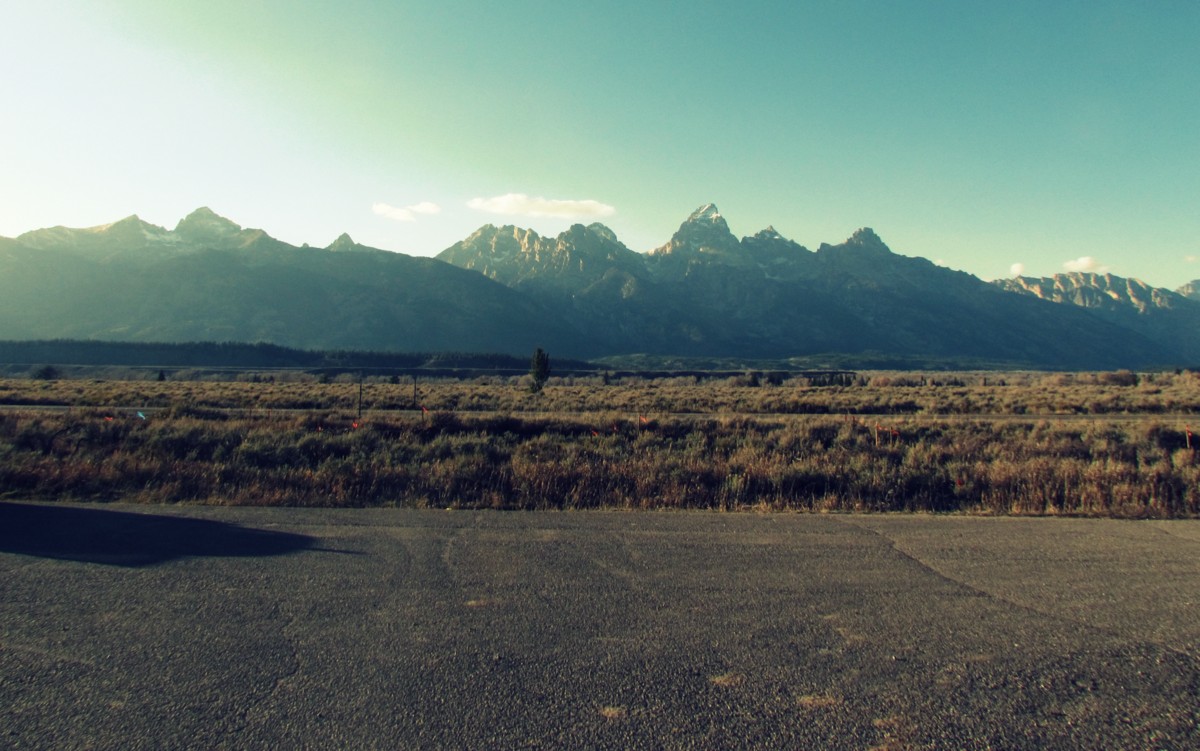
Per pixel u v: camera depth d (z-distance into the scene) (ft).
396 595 18.84
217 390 162.61
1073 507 33.12
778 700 13.25
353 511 30.14
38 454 43.62
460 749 11.46
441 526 27.27
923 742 11.86
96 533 25.36
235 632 16.19
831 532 26.94
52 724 12.16
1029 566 22.35
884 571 21.62
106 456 46.09
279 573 20.67
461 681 13.85
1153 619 17.69
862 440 61.16
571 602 18.49
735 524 28.32
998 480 37.14
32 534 25.11
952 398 135.03
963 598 19.17
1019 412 113.91
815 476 39.42
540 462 43.86
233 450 49.03
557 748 11.53
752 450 50.62
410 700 13.08
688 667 14.61
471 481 37.11
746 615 17.69
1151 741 12.01
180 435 53.93
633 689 13.61
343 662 14.67
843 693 13.56
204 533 25.55
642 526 27.68
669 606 18.26
